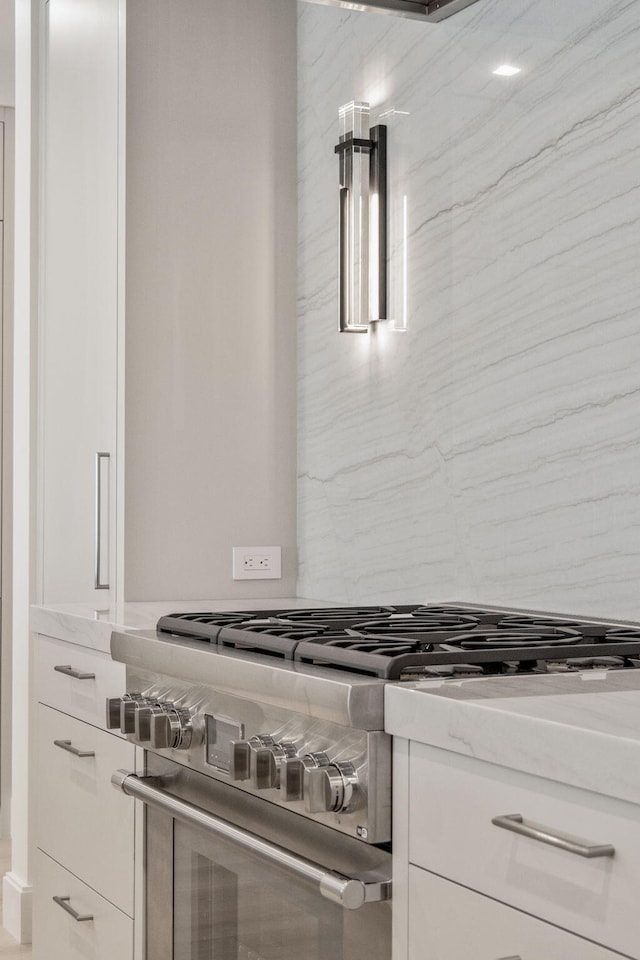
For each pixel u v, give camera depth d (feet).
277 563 8.81
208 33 8.59
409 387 7.57
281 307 8.87
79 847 7.21
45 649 7.84
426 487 7.41
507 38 6.68
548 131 6.35
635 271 5.74
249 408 8.71
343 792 4.11
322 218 8.56
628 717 3.32
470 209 7.00
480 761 3.59
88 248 8.98
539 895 3.32
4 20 12.17
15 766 10.87
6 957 10.15
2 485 13.89
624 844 3.00
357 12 8.12
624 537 5.81
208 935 5.47
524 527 6.54
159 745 5.45
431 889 3.84
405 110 7.62
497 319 6.77
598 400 5.98
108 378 8.54
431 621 5.89
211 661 5.12
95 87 8.82
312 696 4.27
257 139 8.78
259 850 4.66
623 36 5.82
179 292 8.45
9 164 13.96
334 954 4.39
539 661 4.73
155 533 8.34
